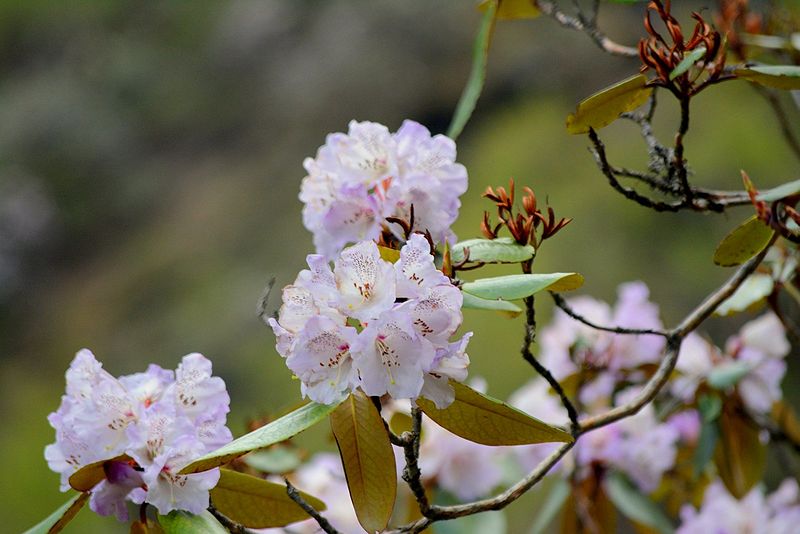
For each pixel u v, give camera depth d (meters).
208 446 1.52
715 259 1.57
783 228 1.53
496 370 4.61
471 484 1.89
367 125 1.58
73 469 1.54
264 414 1.81
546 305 4.76
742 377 1.89
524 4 1.77
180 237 7.17
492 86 6.63
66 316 7.05
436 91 7.05
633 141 5.41
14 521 5.34
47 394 6.52
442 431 1.89
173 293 6.75
